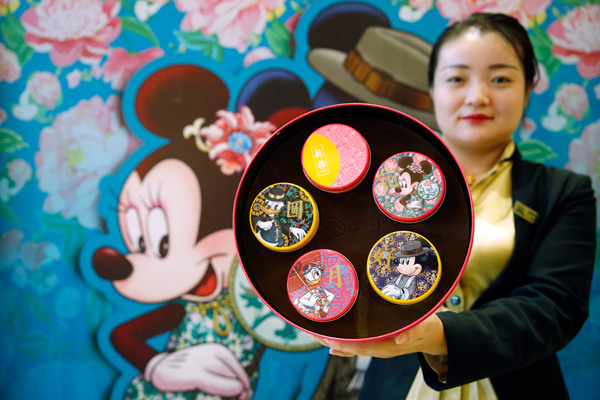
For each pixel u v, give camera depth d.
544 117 1.05
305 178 0.42
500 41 0.66
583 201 0.62
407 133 0.41
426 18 1.07
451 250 0.37
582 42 1.06
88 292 1.06
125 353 1.05
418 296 0.37
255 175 0.43
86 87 1.09
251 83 1.08
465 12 1.06
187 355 1.05
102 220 1.07
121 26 1.09
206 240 1.07
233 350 1.06
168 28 1.09
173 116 1.08
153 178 1.08
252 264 0.41
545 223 0.62
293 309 0.39
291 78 1.08
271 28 1.08
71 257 1.07
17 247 1.06
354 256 0.39
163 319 1.06
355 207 0.40
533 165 0.68
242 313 1.06
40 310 1.06
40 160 1.08
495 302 0.54
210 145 1.08
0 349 1.04
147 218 1.07
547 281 0.57
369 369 0.71
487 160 0.70
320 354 1.05
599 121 1.05
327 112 0.42
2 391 1.04
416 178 0.39
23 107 1.09
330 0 1.08
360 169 0.40
